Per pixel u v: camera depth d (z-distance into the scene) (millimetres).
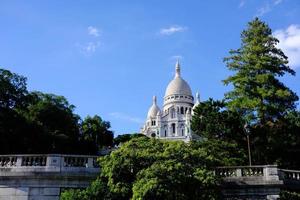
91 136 86000
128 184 28859
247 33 49625
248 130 44281
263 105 45250
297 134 45562
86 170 31641
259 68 47188
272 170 32062
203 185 29000
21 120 59438
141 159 30000
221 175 32344
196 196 28875
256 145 45375
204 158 31969
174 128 186375
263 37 48594
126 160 29609
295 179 33500
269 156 44844
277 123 45812
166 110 193250
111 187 28703
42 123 67938
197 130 49094
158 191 27453
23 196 30812
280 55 48562
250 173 32375
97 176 31281
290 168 44344
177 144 31734
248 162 43938
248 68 47625
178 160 30516
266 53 48656
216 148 42406
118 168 29297
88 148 79750
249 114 45312
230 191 31781
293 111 48750
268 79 46062
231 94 47688
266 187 31609
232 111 46438
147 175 28172
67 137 67812
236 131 46000
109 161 29734
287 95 45000
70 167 31562
